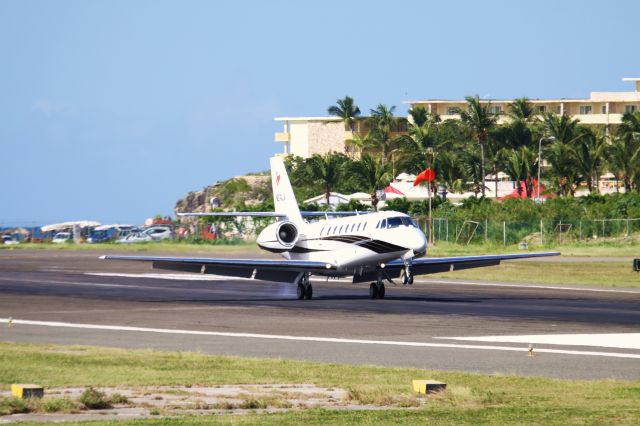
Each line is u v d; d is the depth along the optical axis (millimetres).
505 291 167375
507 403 58844
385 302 143250
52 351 82875
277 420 51062
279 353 85562
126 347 89750
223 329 105250
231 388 64062
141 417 52281
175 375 69625
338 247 146625
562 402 59219
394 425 50281
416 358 82188
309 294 149625
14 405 54219
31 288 171375
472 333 101312
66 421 50031
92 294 158625
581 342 93250
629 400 60188
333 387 64938
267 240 160625
